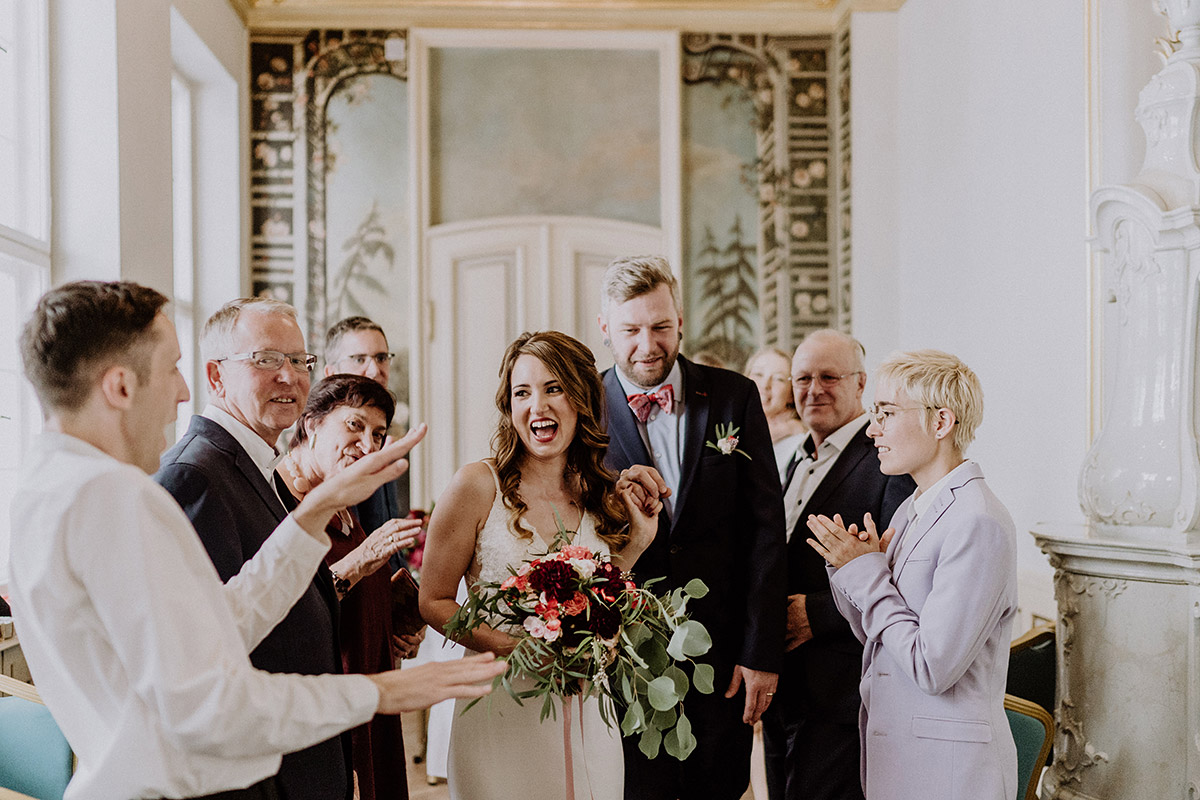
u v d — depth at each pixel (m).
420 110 5.84
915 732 1.87
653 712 1.82
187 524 1.23
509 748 1.90
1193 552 2.07
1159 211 2.25
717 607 2.41
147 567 1.14
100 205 3.64
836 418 2.71
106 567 1.13
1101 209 2.46
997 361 4.34
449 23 5.86
